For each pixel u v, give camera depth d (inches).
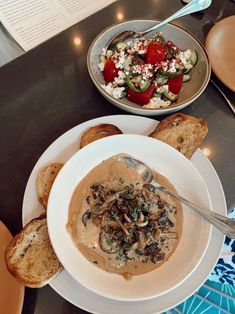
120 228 12.0
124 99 15.6
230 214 15.1
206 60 15.7
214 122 15.5
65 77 16.3
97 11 18.4
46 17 18.7
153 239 11.9
